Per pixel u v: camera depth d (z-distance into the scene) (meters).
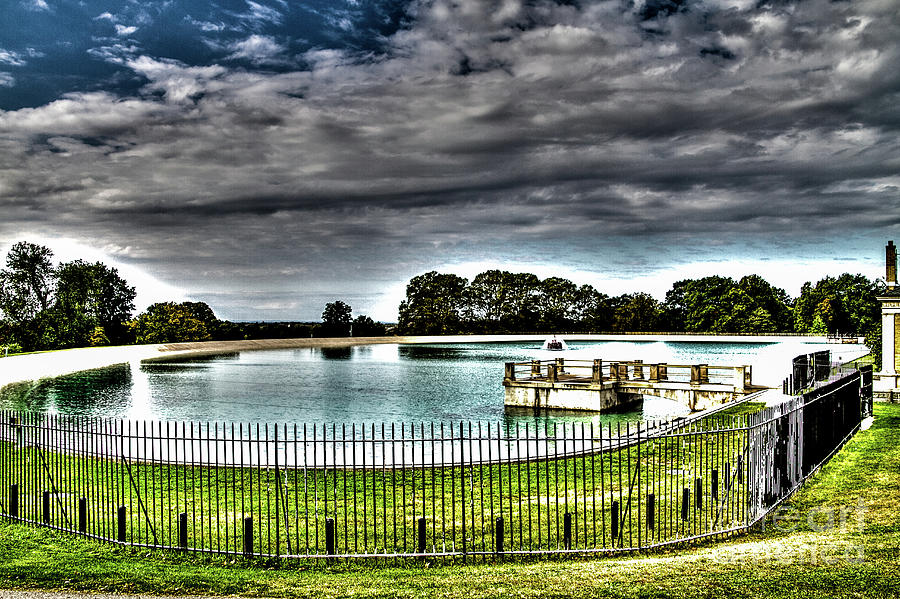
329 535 12.24
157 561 12.03
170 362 99.31
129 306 143.25
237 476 19.23
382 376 74.31
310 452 23.11
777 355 75.94
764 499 14.31
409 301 184.88
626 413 42.03
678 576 10.66
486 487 17.61
